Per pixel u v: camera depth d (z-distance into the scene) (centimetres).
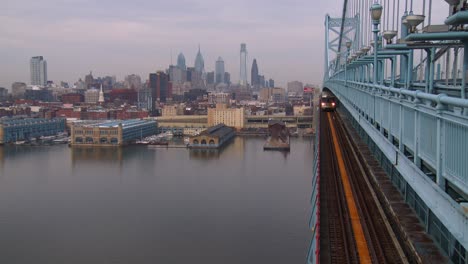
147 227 6544
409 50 1761
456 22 744
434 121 880
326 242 1641
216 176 10594
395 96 1327
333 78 7431
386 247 1494
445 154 805
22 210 7638
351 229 1731
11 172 11425
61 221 6938
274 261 5209
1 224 6812
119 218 7062
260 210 7412
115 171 11456
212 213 7262
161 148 16300
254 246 5681
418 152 1004
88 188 9388
